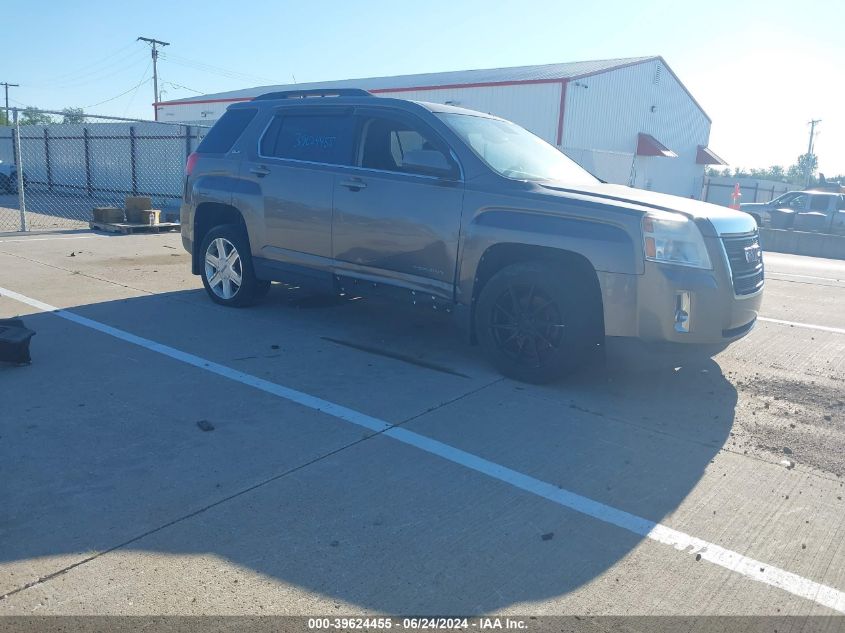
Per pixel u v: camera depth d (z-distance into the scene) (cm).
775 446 437
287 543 309
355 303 773
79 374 511
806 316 855
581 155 2284
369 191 584
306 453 398
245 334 635
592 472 390
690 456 417
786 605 282
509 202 512
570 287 491
